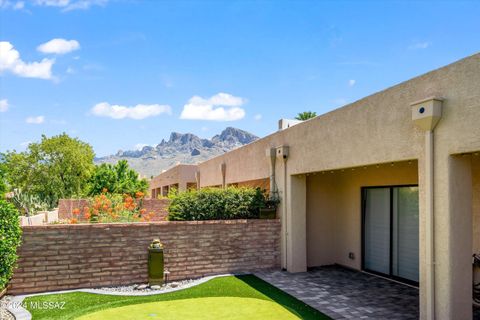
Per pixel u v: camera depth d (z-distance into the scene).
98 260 12.31
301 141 13.45
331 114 11.62
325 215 15.83
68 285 11.96
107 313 9.34
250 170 18.45
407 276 12.52
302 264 14.33
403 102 8.78
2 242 9.34
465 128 7.21
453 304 7.48
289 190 14.33
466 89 7.21
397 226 12.96
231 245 14.15
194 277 13.52
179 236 13.42
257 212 15.22
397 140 8.95
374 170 13.83
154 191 57.34
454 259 7.52
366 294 11.20
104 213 17.67
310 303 10.27
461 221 7.62
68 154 45.97
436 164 7.81
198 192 15.14
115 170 63.56
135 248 12.75
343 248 15.45
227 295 11.02
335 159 11.39
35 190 44.44
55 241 11.90
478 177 9.63
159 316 9.09
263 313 9.36
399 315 9.34
